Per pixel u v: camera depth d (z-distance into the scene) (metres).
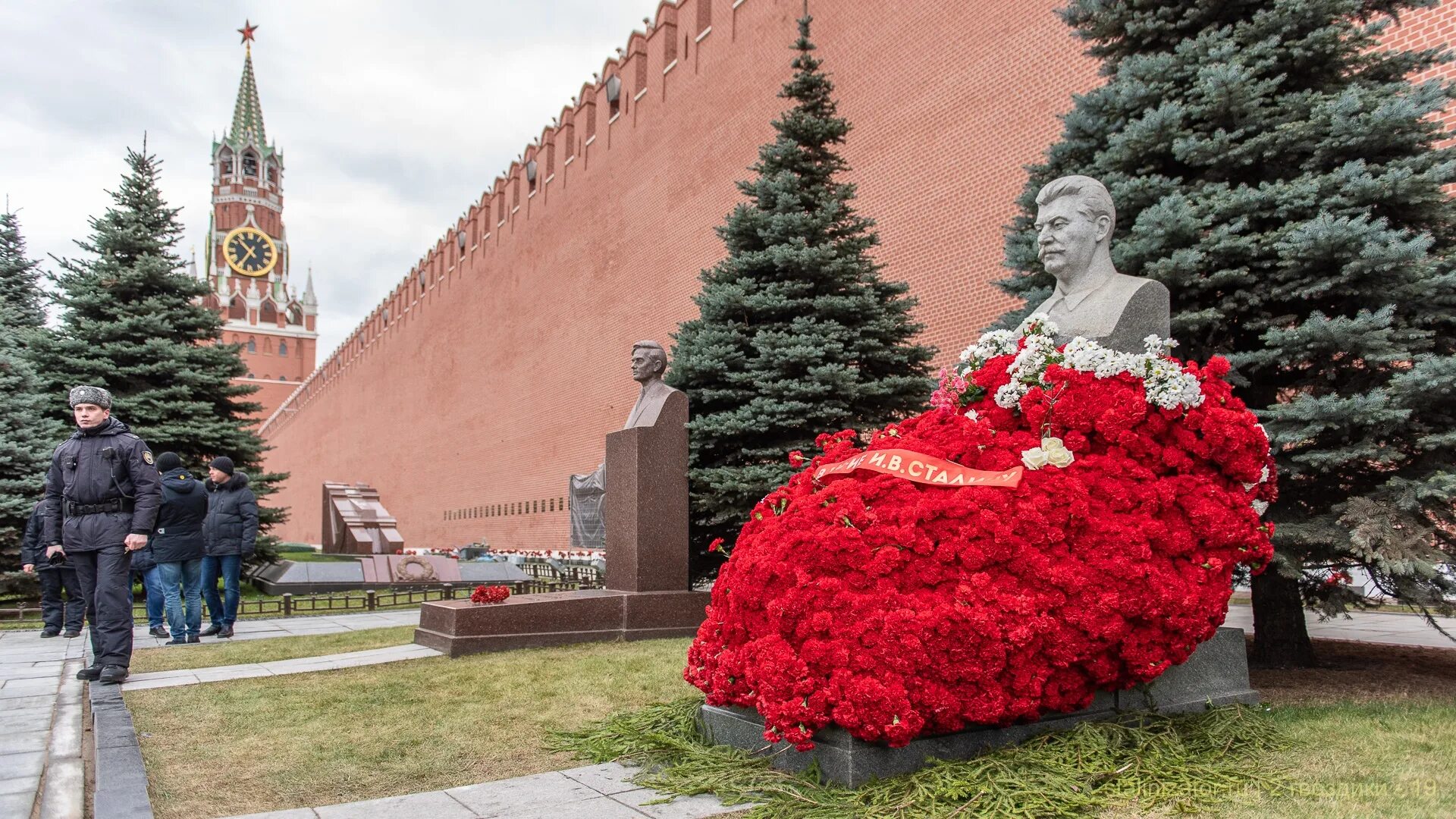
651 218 23.88
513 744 4.71
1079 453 4.44
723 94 20.92
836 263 10.55
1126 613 4.03
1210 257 6.49
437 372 40.62
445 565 17.23
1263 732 4.30
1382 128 6.24
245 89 107.88
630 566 8.86
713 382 10.77
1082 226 5.14
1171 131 6.83
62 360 16.12
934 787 3.58
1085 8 7.93
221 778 4.18
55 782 4.16
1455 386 5.50
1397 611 11.06
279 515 17.80
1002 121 13.91
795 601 3.93
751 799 3.71
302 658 7.82
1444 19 9.02
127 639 6.64
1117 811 3.47
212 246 105.38
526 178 32.69
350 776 4.21
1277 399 6.98
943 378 5.05
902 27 16.12
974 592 3.86
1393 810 3.28
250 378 98.19
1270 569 6.58
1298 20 6.78
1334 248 6.04
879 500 4.25
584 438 27.02
